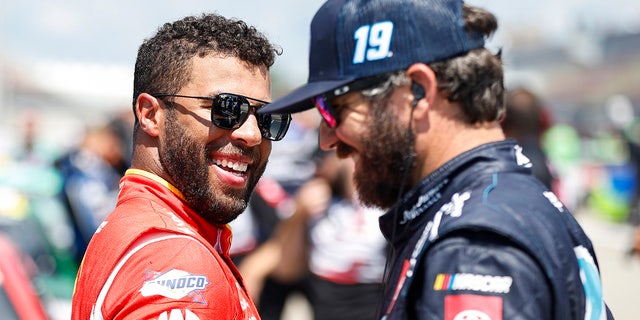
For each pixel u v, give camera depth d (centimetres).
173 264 179
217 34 202
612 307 779
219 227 209
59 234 553
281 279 470
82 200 578
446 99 188
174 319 173
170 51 201
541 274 165
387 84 187
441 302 167
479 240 168
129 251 181
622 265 1016
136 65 210
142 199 196
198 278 179
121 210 195
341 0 197
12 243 445
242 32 205
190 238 186
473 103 187
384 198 196
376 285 451
